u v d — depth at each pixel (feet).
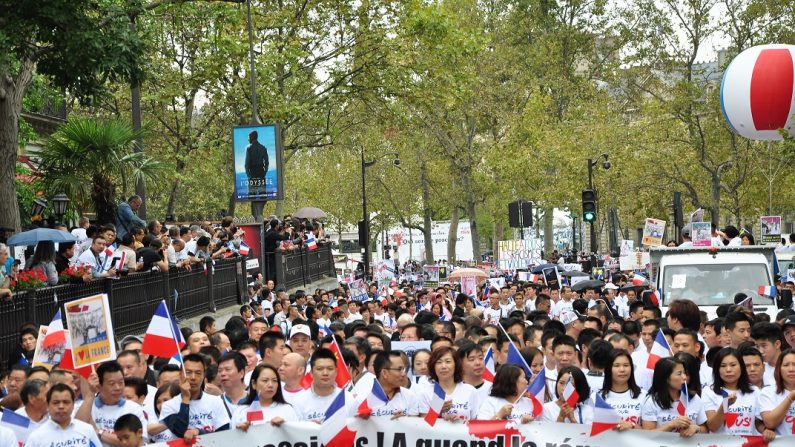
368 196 245.86
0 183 73.36
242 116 133.39
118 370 32.14
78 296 58.18
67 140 77.46
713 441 30.19
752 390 33.65
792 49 109.40
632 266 135.23
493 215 230.27
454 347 35.14
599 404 30.27
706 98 178.50
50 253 56.75
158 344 35.40
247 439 30.71
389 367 32.42
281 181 109.40
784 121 109.60
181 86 130.41
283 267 104.68
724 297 71.46
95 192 77.61
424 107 146.30
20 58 69.87
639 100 206.59
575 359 38.22
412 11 134.82
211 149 135.85
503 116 207.82
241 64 129.29
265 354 39.14
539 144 200.54
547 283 102.12
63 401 29.50
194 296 75.66
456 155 217.97
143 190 86.53
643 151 188.24
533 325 47.70
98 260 61.46
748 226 217.15
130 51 69.05
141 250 66.44
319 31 136.36
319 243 129.70
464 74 139.95
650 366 37.52
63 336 36.47
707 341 45.91
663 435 30.37
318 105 140.36
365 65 136.15
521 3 229.25
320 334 54.08
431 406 32.78
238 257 88.79
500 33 223.30
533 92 211.20
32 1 63.26
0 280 52.75
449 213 298.56
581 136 197.57
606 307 58.80
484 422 30.91
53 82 74.74
